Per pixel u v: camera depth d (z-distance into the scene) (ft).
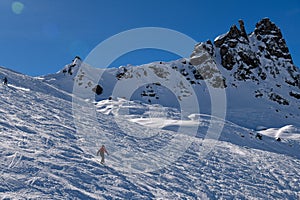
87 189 43.24
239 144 149.89
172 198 51.62
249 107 389.19
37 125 72.33
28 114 80.64
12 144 51.70
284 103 432.66
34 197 35.32
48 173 43.42
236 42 515.91
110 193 44.62
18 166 42.32
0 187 35.12
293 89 486.79
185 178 66.49
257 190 71.67
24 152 48.67
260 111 368.89
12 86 119.24
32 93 117.19
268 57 532.73
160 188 55.26
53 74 430.61
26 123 70.49
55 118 87.04
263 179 82.17
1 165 41.04
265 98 434.71
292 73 520.83
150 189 52.65
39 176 41.39
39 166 44.68
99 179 48.47
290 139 213.66
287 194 74.49
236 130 179.83
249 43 543.80
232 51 501.56
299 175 94.48
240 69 482.28
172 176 65.16
